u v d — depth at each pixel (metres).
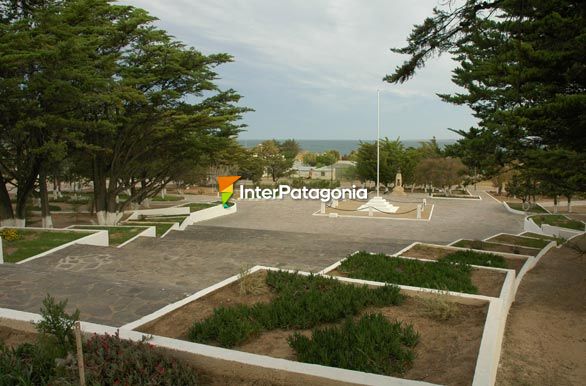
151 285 9.12
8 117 16.61
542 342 6.37
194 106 23.48
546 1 8.79
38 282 9.08
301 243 19.23
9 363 4.26
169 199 49.66
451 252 12.98
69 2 18.81
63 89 16.05
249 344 5.48
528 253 14.50
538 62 9.36
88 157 23.91
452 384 4.31
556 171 10.85
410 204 43.94
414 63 10.01
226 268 12.92
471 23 9.16
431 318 6.22
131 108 21.69
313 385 4.15
